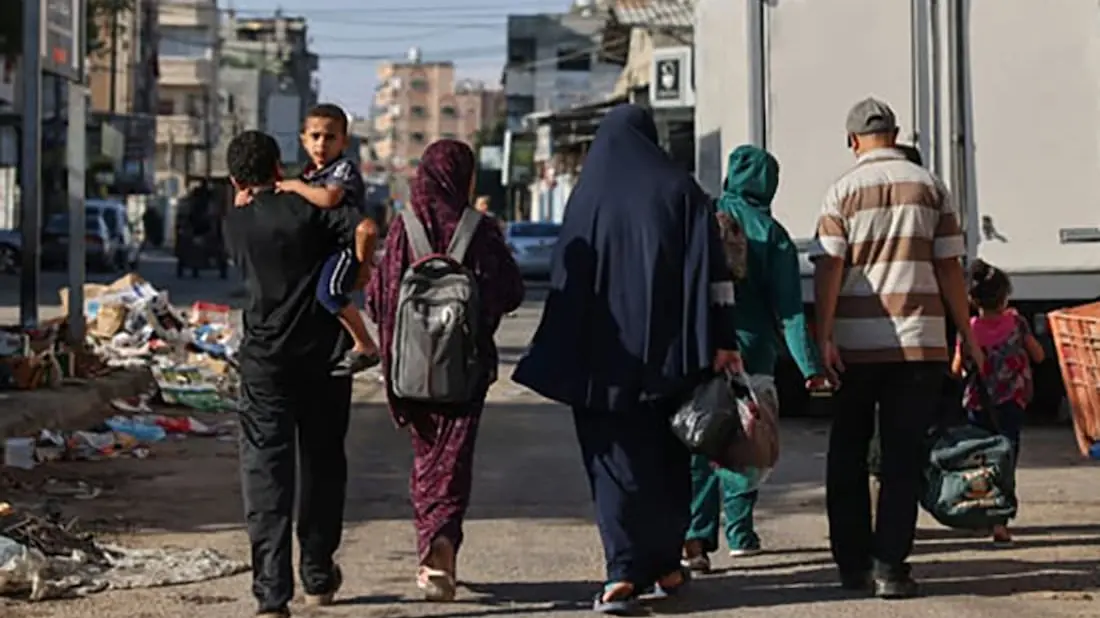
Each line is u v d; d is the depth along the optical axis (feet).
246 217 25.34
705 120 50.93
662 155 26.78
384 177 440.04
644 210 26.20
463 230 26.45
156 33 292.61
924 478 28.73
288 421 25.34
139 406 52.65
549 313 26.68
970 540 32.71
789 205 48.57
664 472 26.55
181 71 310.86
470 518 35.04
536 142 252.01
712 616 26.18
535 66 313.53
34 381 50.57
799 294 28.76
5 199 187.42
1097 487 39.27
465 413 26.55
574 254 26.50
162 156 294.05
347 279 25.03
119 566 29.40
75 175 58.59
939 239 27.61
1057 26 47.75
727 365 26.17
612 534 26.25
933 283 27.48
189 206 155.53
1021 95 47.91
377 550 31.53
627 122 26.99
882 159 27.84
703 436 25.49
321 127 26.55
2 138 159.02
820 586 28.50
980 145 47.98
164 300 65.82
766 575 29.50
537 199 250.37
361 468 42.37
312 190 25.35
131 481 39.42
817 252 27.53
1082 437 26.37
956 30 47.91
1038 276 47.91
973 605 26.91
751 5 48.78
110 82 240.73
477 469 42.11
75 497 36.76
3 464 40.09
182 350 61.82
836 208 27.50
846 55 48.39
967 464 28.50
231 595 27.40
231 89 338.75
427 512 26.78
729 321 26.25
